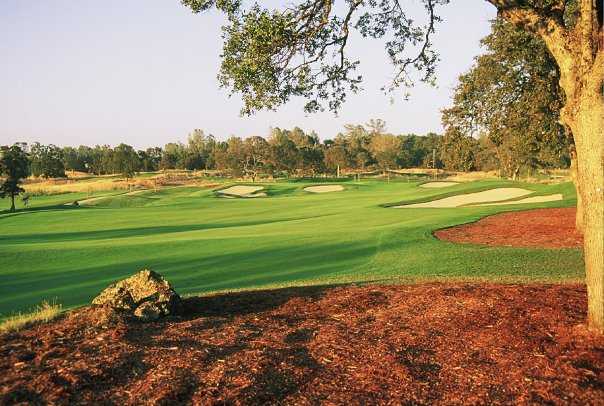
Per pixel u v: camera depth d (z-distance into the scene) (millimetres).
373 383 5859
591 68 6652
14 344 7113
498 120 21328
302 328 7977
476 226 25703
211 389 5699
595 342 6633
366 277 14203
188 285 14852
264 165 123812
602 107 6664
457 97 21453
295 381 5941
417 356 6617
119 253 20469
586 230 6980
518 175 80500
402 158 129875
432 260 16812
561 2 7227
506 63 20172
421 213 34062
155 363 6391
